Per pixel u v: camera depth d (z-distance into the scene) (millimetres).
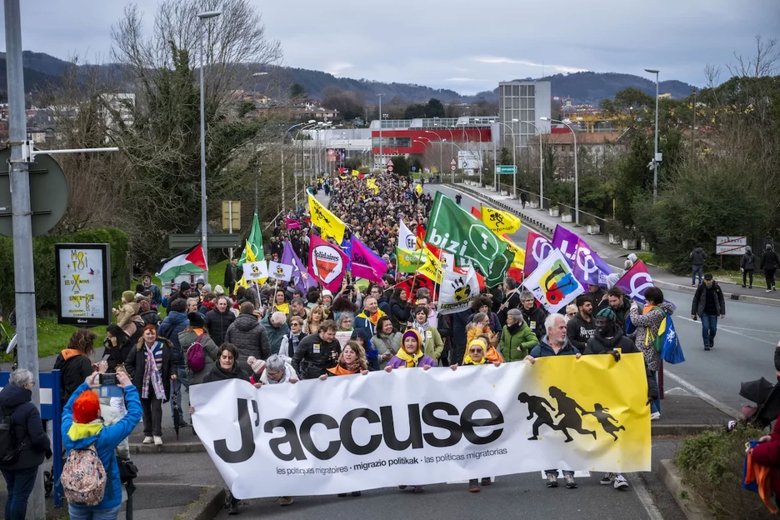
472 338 12617
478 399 10242
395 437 10148
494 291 18531
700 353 21891
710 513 9000
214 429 9875
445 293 15195
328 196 104938
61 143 43188
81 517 8000
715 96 72125
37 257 28281
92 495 7742
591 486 10547
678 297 38438
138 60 49156
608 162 84562
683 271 48875
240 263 24719
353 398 10102
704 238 48500
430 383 10203
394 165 164250
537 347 10750
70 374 11055
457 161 151875
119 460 8812
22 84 9094
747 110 65750
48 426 11102
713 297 22266
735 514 8469
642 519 9273
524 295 14766
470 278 15188
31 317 9234
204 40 51188
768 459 7234
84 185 36219
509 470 10250
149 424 13367
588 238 68375
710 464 9203
